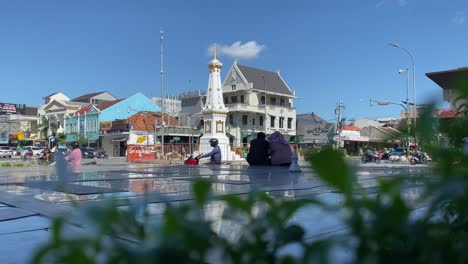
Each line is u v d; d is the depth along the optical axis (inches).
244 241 38.9
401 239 34.8
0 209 227.9
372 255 34.5
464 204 38.0
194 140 2284.7
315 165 33.2
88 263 32.5
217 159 875.4
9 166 967.0
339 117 2230.6
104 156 2124.8
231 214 41.2
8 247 146.3
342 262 34.0
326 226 68.3
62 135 2400.3
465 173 35.1
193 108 2792.8
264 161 797.9
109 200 37.6
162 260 32.4
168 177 490.3
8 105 3703.3
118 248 32.6
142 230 35.5
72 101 3179.1
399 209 35.0
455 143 48.9
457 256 35.6
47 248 32.7
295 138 2640.3
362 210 35.3
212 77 1130.7
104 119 2487.7
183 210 37.0
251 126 2524.6
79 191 319.0
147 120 2341.3
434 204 35.1
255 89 2524.6
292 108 2743.6
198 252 35.0
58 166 46.3
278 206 39.8
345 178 32.9
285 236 38.3
